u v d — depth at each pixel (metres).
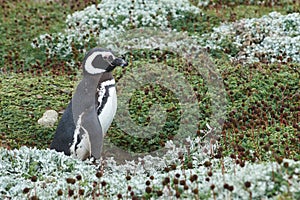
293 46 31.39
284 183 15.52
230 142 23.08
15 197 17.41
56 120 25.95
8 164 19.83
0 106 27.02
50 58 35.88
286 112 25.19
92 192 17.61
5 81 30.12
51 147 21.28
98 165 19.95
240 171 17.03
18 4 44.09
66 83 29.66
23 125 25.84
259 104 25.81
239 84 27.56
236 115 25.22
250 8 40.84
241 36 34.09
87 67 20.75
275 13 36.09
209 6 41.69
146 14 37.41
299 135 22.30
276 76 28.09
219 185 16.06
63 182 18.11
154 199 16.27
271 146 21.98
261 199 15.25
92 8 39.03
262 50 31.78
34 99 27.62
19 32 39.78
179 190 16.53
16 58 36.53
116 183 17.95
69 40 36.22
